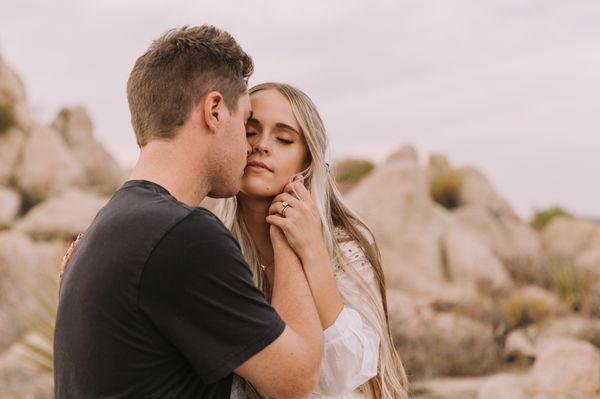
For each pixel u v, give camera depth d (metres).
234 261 1.84
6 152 25.41
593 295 13.43
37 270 14.77
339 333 2.18
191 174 1.99
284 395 1.87
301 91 2.43
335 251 2.41
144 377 1.81
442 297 13.77
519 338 11.26
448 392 8.98
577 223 19.67
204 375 1.80
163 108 1.96
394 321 11.06
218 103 1.99
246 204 2.46
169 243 1.80
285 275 2.16
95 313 1.83
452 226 16.66
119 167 33.34
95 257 1.87
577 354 6.78
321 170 2.39
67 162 26.09
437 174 23.86
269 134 2.37
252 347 1.81
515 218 21.53
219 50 2.01
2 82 27.09
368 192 16.56
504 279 15.50
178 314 1.79
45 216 18.66
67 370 1.89
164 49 1.99
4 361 8.84
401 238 15.95
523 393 6.70
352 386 2.21
